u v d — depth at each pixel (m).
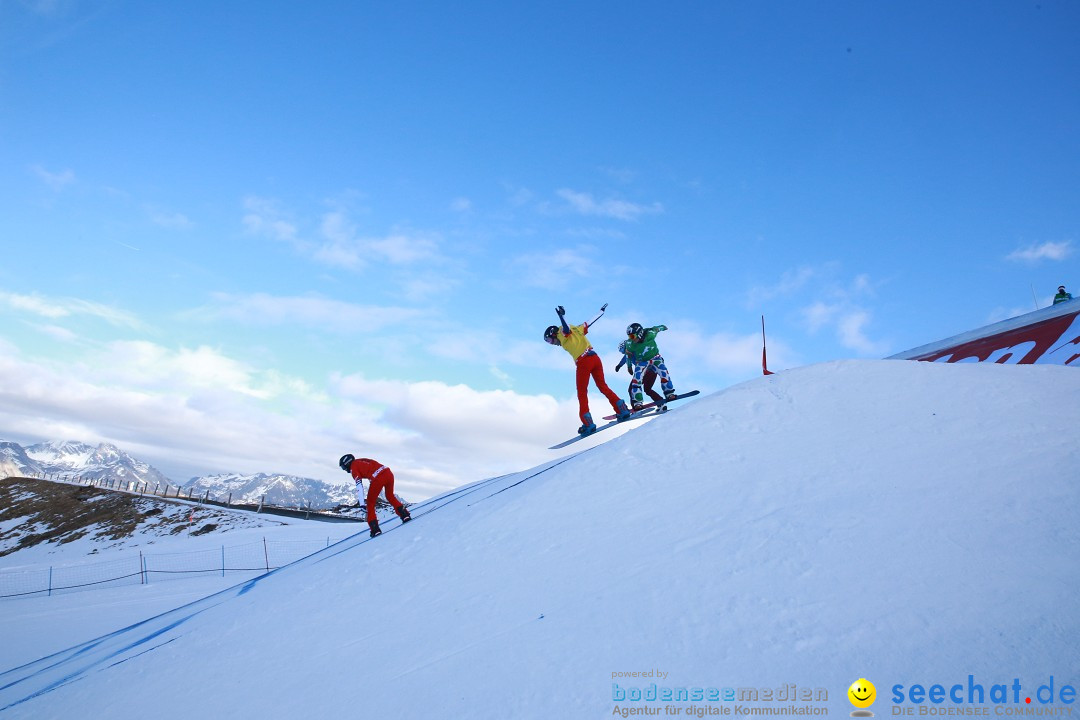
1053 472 4.79
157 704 4.79
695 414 7.33
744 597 4.05
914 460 5.45
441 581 5.50
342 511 45.59
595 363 9.66
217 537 36.25
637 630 3.97
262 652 5.20
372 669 4.34
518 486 7.59
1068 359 11.84
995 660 3.18
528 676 3.78
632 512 5.65
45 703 5.69
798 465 5.80
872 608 3.71
